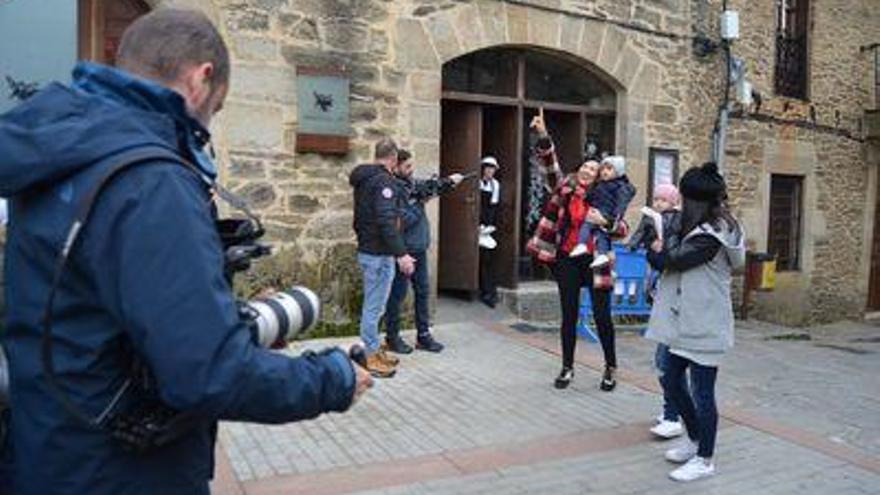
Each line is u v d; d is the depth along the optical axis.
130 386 1.34
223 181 5.96
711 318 3.73
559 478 3.74
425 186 5.91
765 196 9.81
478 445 4.14
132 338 1.26
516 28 7.27
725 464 4.01
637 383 5.38
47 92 1.37
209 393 1.23
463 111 7.53
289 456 3.91
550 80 8.07
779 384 5.85
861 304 11.40
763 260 9.36
